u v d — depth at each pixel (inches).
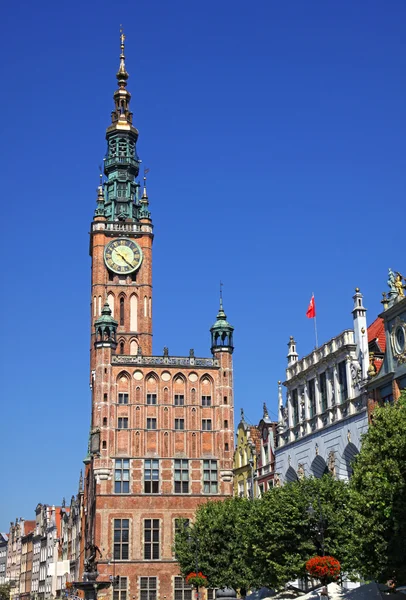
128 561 4033.0
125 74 5753.0
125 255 5211.6
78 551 6092.5
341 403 2925.7
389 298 2642.7
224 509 3385.8
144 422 4254.4
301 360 3321.9
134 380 4306.1
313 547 2367.1
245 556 2861.7
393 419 1955.0
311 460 3147.1
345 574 2588.6
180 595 4037.9
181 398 4338.1
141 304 5167.3
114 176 5467.5
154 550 4074.8
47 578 7800.2
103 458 4153.5
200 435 4301.2
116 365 4301.2
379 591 2065.7
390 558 1833.2
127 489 4141.2
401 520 1815.9
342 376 2962.6
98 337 4340.6
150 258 5270.7
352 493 1957.4
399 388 2534.5
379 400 2650.1
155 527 4109.3
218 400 4375.0
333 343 3029.0
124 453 4188.0
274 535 2453.2
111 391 4261.8
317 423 3125.0
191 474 4224.9
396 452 1893.5
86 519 4904.0
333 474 2886.3
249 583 3120.1
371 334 3038.9
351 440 2819.9
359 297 2883.9
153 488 4165.8
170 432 4269.2
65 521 7244.1
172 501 4163.4
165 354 4456.2
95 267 5177.2
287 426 3437.5
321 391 3134.8
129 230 5275.6
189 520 4138.8
